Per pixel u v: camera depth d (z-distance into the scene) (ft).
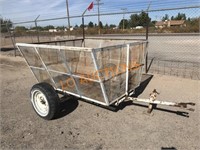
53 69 12.42
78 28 44.14
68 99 13.47
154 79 19.15
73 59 10.73
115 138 9.82
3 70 26.20
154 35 55.01
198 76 19.40
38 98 12.26
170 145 9.13
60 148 9.24
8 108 13.91
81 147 9.24
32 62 13.83
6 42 68.59
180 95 14.83
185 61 26.68
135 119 11.58
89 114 12.47
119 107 13.25
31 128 11.11
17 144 9.68
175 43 44.65
